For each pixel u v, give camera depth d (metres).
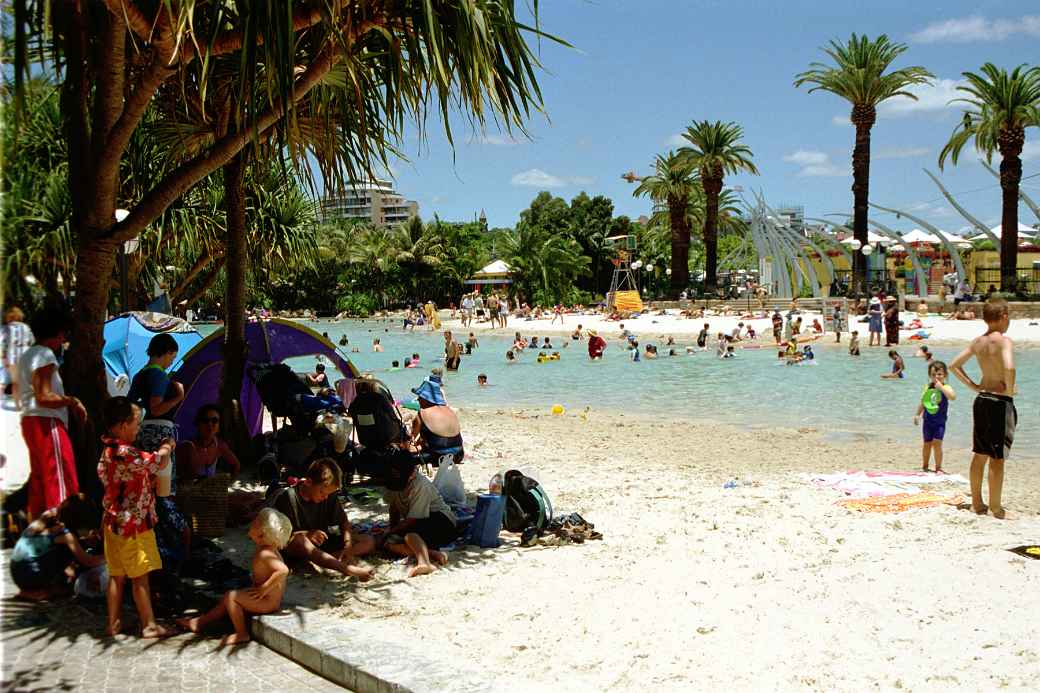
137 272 16.81
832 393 20.78
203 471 7.96
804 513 8.28
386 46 7.75
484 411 18.62
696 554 6.91
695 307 58.16
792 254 64.19
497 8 7.00
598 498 9.14
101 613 5.81
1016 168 44.16
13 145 6.29
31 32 6.44
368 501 8.86
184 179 7.24
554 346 40.97
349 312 78.44
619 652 4.94
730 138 60.59
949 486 9.64
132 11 6.46
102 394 7.45
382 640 5.10
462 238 94.94
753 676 4.58
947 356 29.75
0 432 8.30
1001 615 5.39
